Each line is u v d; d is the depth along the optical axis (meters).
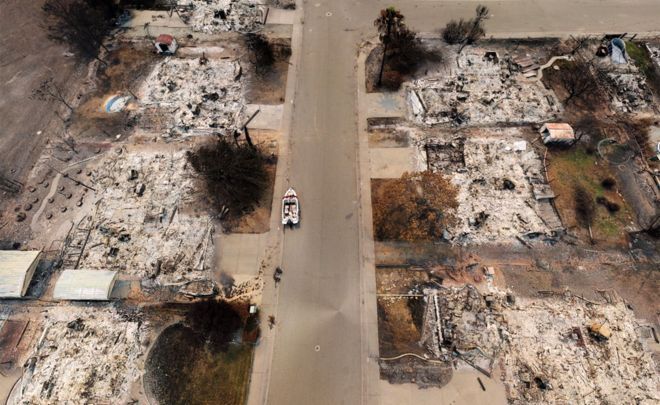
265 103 35.31
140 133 33.81
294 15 40.75
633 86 35.38
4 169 32.16
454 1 41.44
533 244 28.33
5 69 37.53
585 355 24.64
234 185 30.55
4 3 41.47
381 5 41.25
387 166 31.81
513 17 40.25
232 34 39.53
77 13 39.75
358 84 36.12
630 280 27.03
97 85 36.59
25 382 24.34
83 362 24.83
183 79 36.66
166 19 40.59
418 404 23.62
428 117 34.06
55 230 29.50
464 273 27.45
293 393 24.11
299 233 29.09
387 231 28.98
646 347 24.88
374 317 26.17
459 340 25.11
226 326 25.56
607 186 30.55
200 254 28.34
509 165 31.53
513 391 23.81
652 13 40.31
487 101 34.69
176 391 24.14
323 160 32.22
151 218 29.78
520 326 25.61
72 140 33.56
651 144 32.50
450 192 30.23
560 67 36.78
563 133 31.52
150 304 26.67
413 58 37.12
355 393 24.03
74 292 25.95
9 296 26.05
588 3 41.16
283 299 26.80
